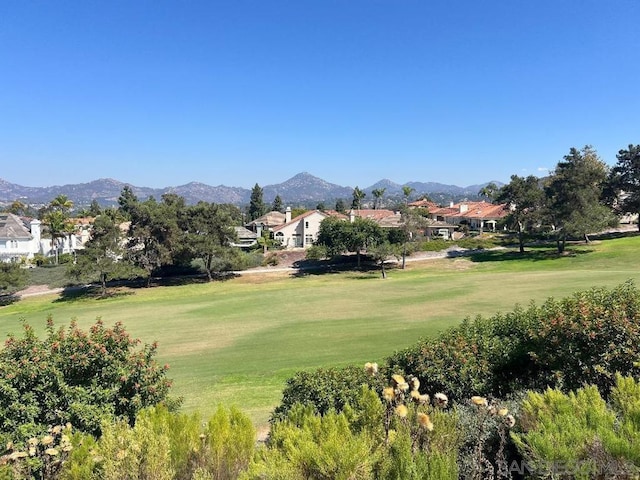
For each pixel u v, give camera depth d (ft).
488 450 16.55
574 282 118.42
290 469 12.91
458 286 130.31
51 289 175.94
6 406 21.59
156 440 15.31
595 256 169.17
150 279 181.68
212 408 40.86
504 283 128.67
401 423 15.37
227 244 190.39
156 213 176.76
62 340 24.88
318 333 78.23
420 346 28.94
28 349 23.89
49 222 241.55
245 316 106.01
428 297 114.11
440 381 25.94
